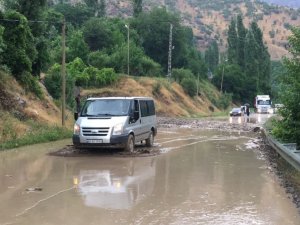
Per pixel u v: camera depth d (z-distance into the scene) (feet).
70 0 503.61
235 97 373.81
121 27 315.58
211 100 320.91
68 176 41.06
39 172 43.24
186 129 113.50
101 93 201.87
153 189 35.37
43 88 113.09
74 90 129.29
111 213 28.04
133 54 263.08
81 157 54.24
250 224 25.88
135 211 28.55
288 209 29.45
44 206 29.71
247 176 41.75
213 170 45.19
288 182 38.78
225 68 375.86
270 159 54.29
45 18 116.47
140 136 62.59
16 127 73.20
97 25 285.02
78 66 213.66
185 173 43.16
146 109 66.13
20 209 28.91
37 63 111.86
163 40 322.34
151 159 53.31
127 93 214.90
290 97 55.72
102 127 56.24
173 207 29.66
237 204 30.68
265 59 394.93
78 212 28.25
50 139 75.25
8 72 92.58
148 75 268.00
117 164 48.93
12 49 94.84
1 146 62.59
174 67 332.80
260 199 32.24
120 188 35.65
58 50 232.94
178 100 254.06
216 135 93.45
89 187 36.04
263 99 263.29
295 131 56.70
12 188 35.42
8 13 96.94
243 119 180.86
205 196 32.99
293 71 55.88
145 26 323.98
